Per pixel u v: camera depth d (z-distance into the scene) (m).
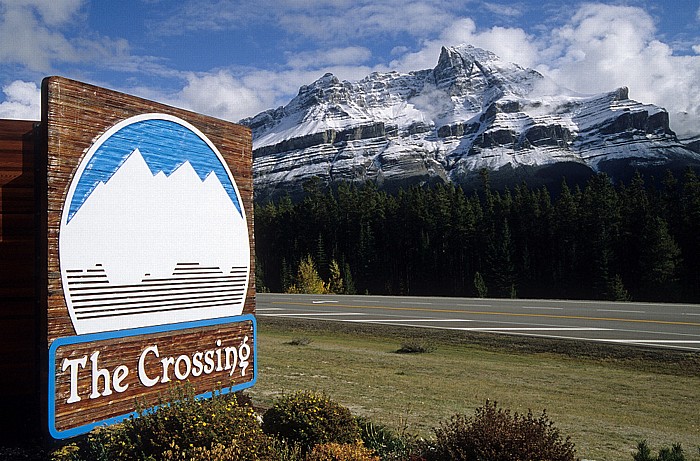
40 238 6.05
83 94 6.35
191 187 7.72
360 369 15.97
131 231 6.80
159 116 7.30
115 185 6.64
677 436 10.09
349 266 74.88
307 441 6.39
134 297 6.77
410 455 6.25
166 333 7.14
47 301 5.83
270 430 6.54
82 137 6.31
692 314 24.62
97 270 6.36
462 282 71.69
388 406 11.22
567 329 21.28
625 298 53.62
